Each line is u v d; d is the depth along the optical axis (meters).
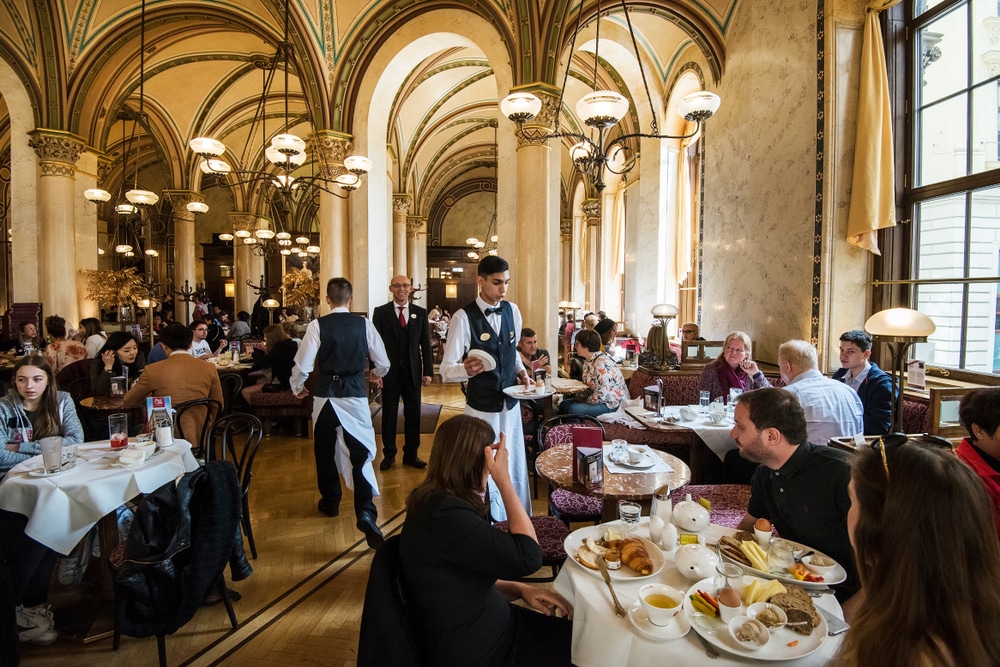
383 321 4.90
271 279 20.98
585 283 14.25
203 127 12.84
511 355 3.40
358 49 7.31
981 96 3.81
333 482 3.86
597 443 2.54
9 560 2.40
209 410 3.75
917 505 0.96
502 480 1.73
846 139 4.57
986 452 1.83
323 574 3.07
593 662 1.41
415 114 12.36
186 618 2.16
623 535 1.90
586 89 10.31
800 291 4.91
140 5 7.92
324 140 7.37
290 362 6.02
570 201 16.03
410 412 5.00
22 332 7.12
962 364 3.97
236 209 16.39
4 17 7.75
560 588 1.71
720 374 4.36
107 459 2.77
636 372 5.80
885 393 3.57
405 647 1.49
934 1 4.21
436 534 1.56
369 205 7.57
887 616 0.95
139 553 2.09
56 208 8.27
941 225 4.16
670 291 8.41
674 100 7.91
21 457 2.79
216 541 2.21
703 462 3.75
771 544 1.75
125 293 9.03
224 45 9.83
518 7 5.99
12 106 8.16
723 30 6.22
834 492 1.85
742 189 5.88
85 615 2.62
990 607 0.90
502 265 3.31
